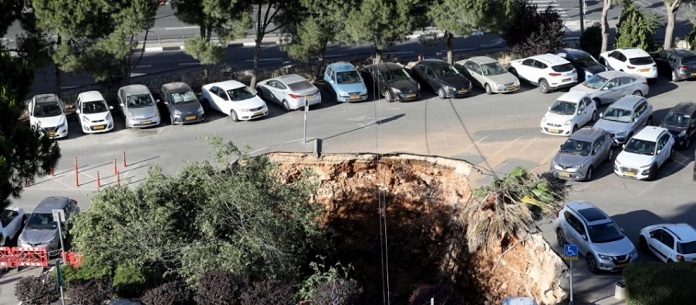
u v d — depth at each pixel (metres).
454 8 44.66
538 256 29.91
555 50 48.34
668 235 29.34
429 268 34.66
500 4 45.44
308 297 25.91
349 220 36.66
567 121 38.75
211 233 26.39
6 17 26.08
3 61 22.73
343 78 44.69
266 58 51.97
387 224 36.34
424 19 46.41
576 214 30.22
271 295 24.75
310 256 30.08
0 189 21.64
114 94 46.59
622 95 42.66
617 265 28.83
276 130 41.22
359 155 36.97
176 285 25.42
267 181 28.12
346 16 45.12
